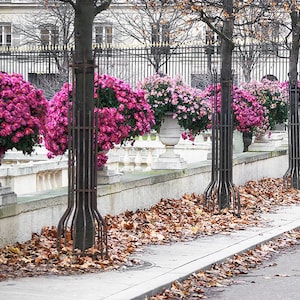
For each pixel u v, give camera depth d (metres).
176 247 13.06
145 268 11.13
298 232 15.77
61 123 14.85
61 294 9.33
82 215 11.64
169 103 18.42
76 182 11.68
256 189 21.95
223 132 17.67
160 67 41.12
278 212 18.39
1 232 11.87
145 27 41.12
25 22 49.91
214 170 17.70
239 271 11.73
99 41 46.69
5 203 12.02
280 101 25.77
